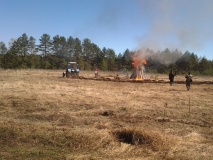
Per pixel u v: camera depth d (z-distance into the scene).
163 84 37.84
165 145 9.23
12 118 12.88
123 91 26.25
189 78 29.80
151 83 39.00
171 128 11.94
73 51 119.31
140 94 24.14
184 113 15.50
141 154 8.52
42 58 112.44
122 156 8.30
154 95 23.84
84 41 122.88
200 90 29.97
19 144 9.06
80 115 14.17
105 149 8.80
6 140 9.33
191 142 9.90
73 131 10.04
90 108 16.31
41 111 14.88
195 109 17.05
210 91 28.97
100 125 11.85
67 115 13.73
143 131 9.91
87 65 113.75
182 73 91.50
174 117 14.44
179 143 9.62
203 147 9.35
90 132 10.02
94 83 35.56
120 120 13.30
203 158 8.31
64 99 18.89
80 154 8.34
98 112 14.78
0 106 15.73
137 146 9.18
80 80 40.47
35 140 9.38
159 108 16.95
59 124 11.88
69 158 7.98
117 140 9.72
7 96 19.12
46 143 9.22
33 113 14.09
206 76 82.62
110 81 40.53
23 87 25.55
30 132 9.91
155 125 12.44
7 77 41.03
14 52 94.81
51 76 49.62
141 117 14.04
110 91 25.70
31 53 111.25
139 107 17.05
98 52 123.38
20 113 14.14
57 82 34.59
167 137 9.94
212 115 15.26
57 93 22.02
